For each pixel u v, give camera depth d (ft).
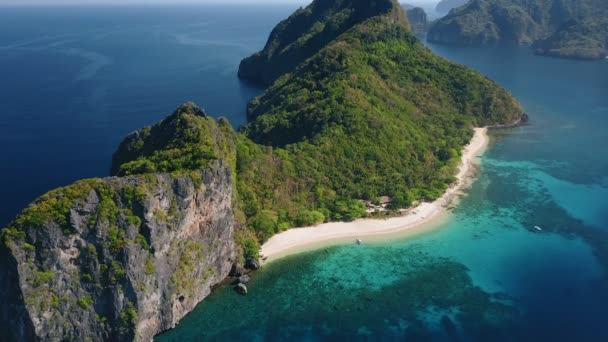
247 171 405.18
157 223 271.08
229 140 398.62
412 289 338.75
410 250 382.22
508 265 365.61
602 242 396.78
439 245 389.39
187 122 355.77
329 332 299.38
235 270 343.26
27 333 240.94
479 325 305.53
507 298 330.13
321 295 330.95
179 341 285.84
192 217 296.92
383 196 447.83
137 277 262.88
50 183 455.63
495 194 477.77
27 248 238.07
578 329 302.66
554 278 351.46
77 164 501.15
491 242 394.11
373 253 377.09
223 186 320.70
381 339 294.05
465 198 466.70
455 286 342.03
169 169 304.30
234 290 329.93
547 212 444.96
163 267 278.26
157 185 274.16
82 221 250.57
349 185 442.91
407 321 309.01
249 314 311.27
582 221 430.61
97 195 256.93
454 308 320.91
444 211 440.45
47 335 243.60
